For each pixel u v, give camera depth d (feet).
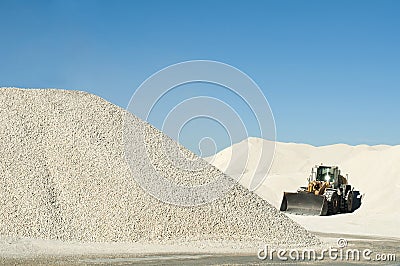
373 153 158.71
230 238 68.80
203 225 69.72
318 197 112.06
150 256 56.49
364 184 141.90
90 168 73.87
